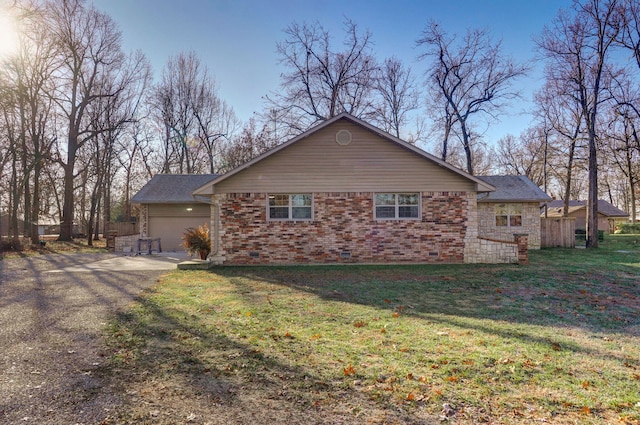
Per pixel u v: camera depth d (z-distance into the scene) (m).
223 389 3.81
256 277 11.10
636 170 35.12
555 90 23.89
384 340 5.30
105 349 4.95
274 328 5.88
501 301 7.80
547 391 3.77
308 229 14.03
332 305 7.46
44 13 18.16
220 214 14.09
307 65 29.91
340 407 3.46
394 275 11.23
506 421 3.22
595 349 4.95
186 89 34.53
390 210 14.09
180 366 4.39
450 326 6.00
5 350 4.90
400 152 14.06
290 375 4.14
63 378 4.04
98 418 3.23
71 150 27.53
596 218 20.64
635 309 7.09
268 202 14.08
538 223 19.84
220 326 6.00
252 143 32.78
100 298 8.22
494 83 28.52
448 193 14.09
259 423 3.19
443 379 4.02
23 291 9.12
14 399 3.56
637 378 4.07
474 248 14.02
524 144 41.97
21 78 22.95
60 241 27.73
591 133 21.38
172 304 7.58
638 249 19.33
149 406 3.46
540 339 5.34
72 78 27.08
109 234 22.28
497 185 20.81
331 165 14.05
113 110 29.64
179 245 21.28
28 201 26.86
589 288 9.03
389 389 3.80
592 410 3.40
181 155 34.62
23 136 23.80
